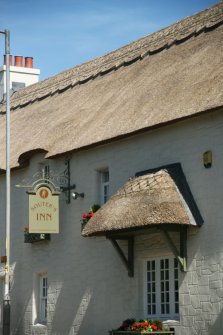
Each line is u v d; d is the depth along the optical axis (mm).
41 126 28109
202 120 20266
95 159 24000
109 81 27125
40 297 26406
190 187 20375
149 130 21688
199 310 19578
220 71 20766
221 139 19641
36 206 23500
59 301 24922
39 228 23484
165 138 21391
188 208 19938
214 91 19953
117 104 24359
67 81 30562
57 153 24891
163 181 20219
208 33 24078
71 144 24484
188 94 20984
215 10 24594
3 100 35281
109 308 22656
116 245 21750
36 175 26484
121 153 22922
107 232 20891
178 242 20344
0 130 31406
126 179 22594
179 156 20859
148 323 20188
